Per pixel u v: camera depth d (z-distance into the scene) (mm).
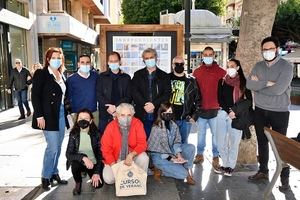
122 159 4910
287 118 4883
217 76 5668
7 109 13062
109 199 4586
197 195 4699
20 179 5344
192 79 5508
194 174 5504
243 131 5301
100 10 32406
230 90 5273
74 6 25781
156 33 6312
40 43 19234
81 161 4684
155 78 5270
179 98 5449
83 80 5184
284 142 3699
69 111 5164
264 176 5191
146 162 4891
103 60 6316
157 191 4840
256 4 5500
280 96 4801
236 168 5715
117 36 6281
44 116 4754
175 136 5164
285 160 3967
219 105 5457
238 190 4848
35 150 7117
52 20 17344
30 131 9203
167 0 30734
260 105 4949
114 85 5223
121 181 4613
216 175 5449
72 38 21484
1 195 4699
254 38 5582
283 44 29609
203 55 5645
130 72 6316
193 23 14625
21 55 15438
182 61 5438
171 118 5098
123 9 34031
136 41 6285
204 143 6031
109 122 5148
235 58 5898
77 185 4742
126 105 4840
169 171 5109
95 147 4891
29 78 10961
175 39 6312
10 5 14102
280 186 4875
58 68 4922
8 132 9070
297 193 4711
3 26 13305
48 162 4867
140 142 4906
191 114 5551
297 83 23281
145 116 5348
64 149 7098
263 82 4723
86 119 4828
